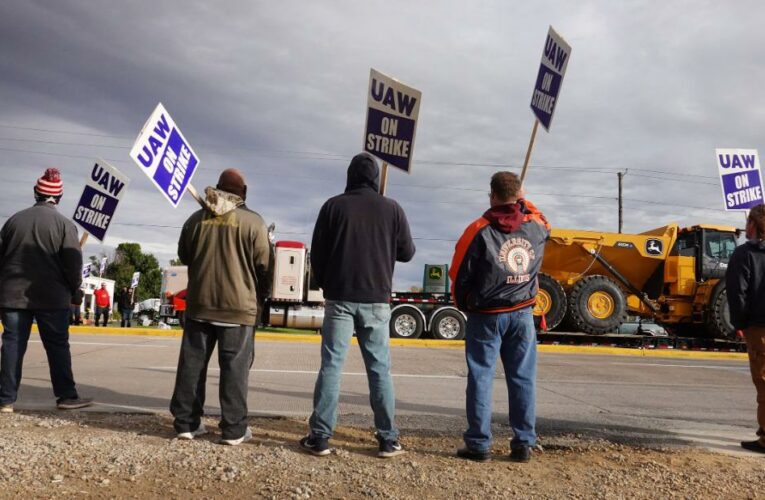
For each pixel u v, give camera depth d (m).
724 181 7.20
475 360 3.97
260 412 5.48
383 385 3.89
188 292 4.10
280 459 3.64
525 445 3.94
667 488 3.50
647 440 4.92
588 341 16.25
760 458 4.34
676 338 16.14
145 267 64.69
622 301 15.63
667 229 16.36
